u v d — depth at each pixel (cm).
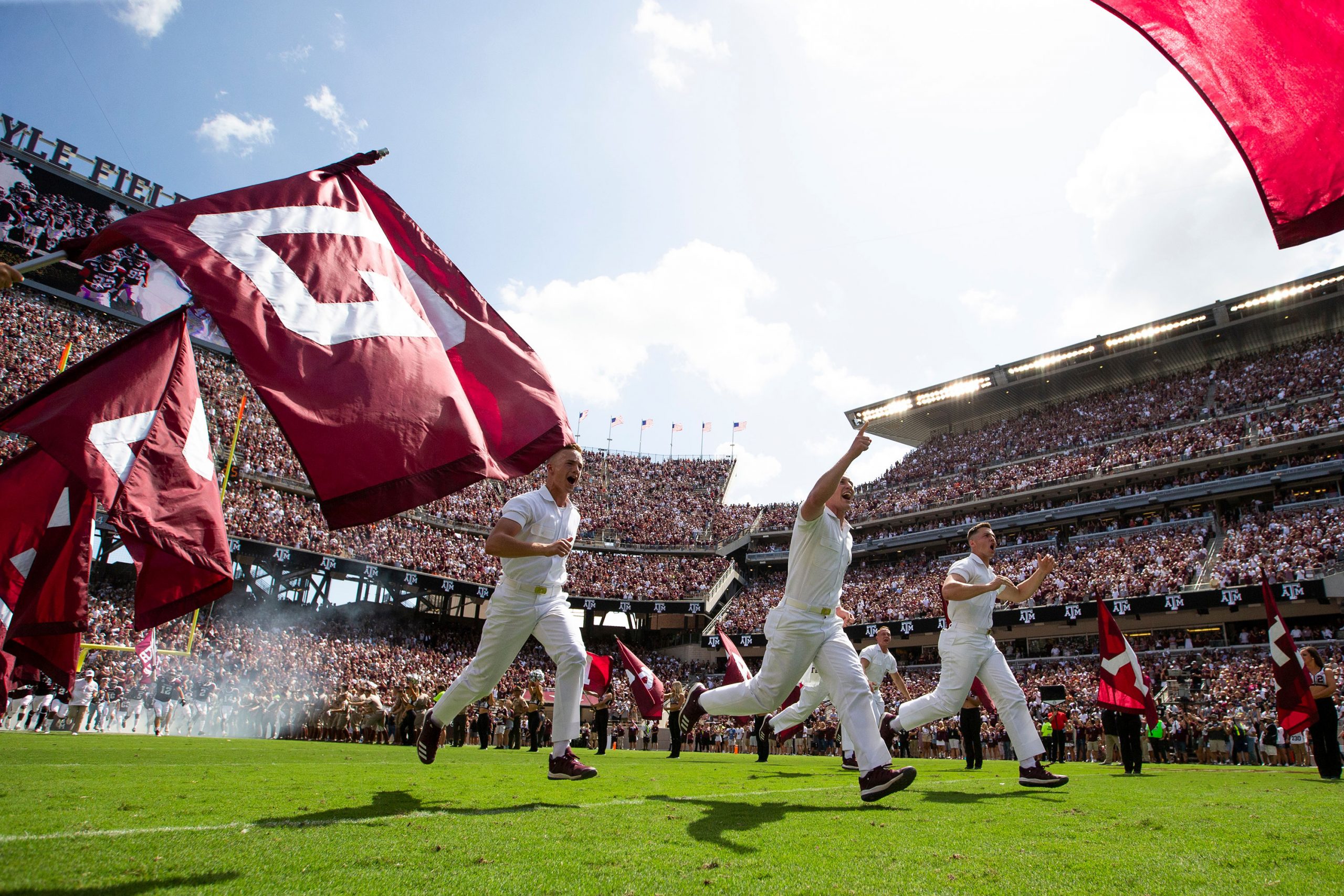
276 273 432
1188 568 3409
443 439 420
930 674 3897
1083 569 3728
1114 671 1212
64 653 693
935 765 1364
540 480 5488
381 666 3450
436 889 239
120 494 540
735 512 5975
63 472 696
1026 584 712
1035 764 695
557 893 241
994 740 2717
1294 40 306
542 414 552
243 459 3928
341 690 2530
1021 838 375
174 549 550
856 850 329
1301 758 2075
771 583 5225
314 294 433
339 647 3528
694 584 4975
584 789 556
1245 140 318
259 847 291
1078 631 3825
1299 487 3597
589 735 2844
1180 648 3291
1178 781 866
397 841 313
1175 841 374
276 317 415
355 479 390
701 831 363
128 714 2312
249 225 445
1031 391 5341
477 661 578
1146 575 3462
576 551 5162
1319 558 3030
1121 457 4159
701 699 638
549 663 4109
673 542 5562
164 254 413
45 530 687
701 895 244
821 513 526
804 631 537
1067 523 4238
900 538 4734
